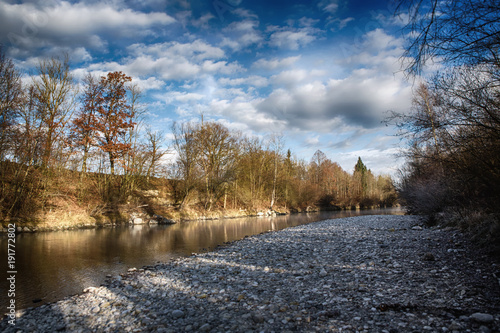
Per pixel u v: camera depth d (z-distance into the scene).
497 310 5.28
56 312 7.06
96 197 32.16
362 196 81.62
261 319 5.78
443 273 7.85
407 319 5.30
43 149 26.16
